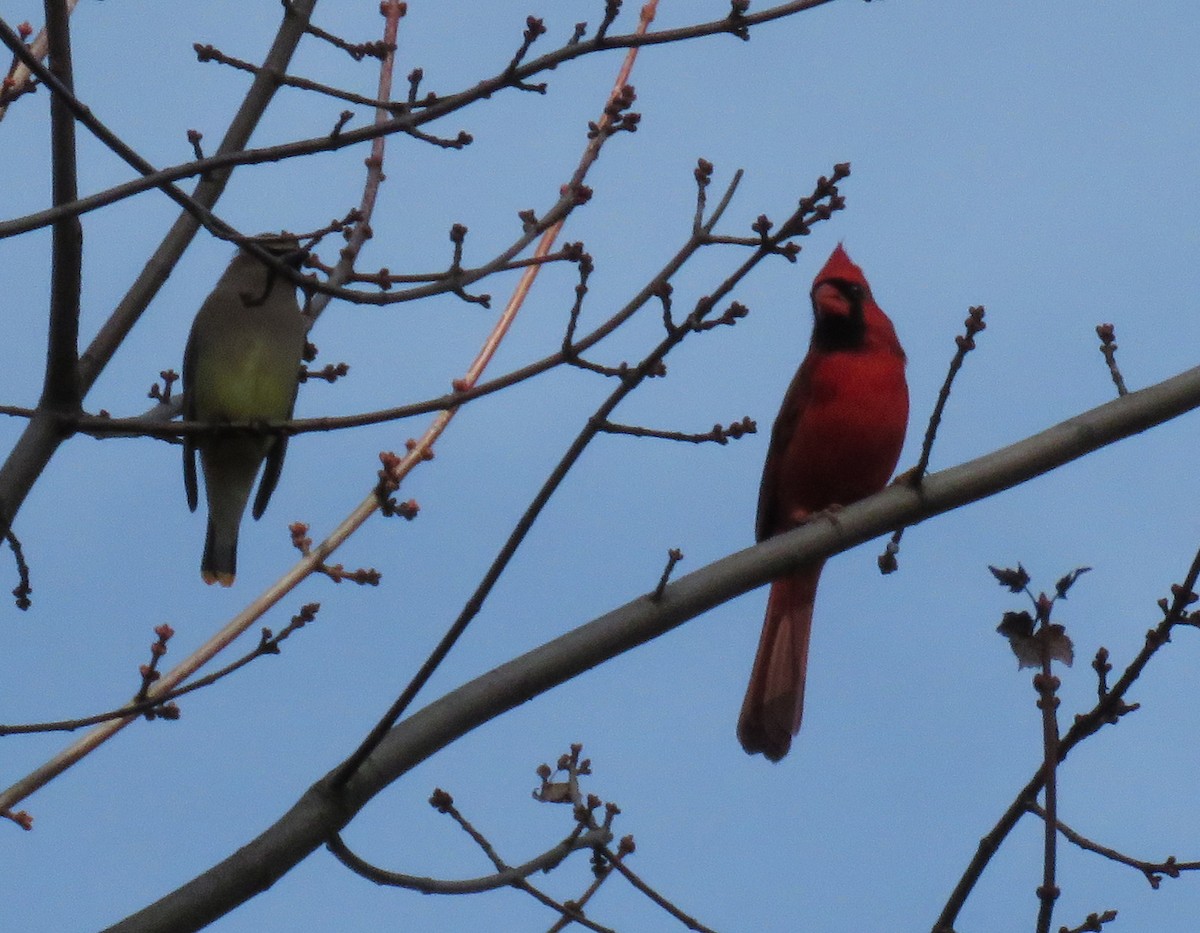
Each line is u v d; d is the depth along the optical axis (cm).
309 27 919
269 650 763
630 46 737
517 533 680
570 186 833
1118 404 865
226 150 877
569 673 759
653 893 762
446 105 734
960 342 820
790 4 727
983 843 662
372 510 899
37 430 754
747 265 702
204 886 662
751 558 824
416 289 754
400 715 686
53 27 739
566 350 743
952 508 861
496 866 759
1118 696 665
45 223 685
